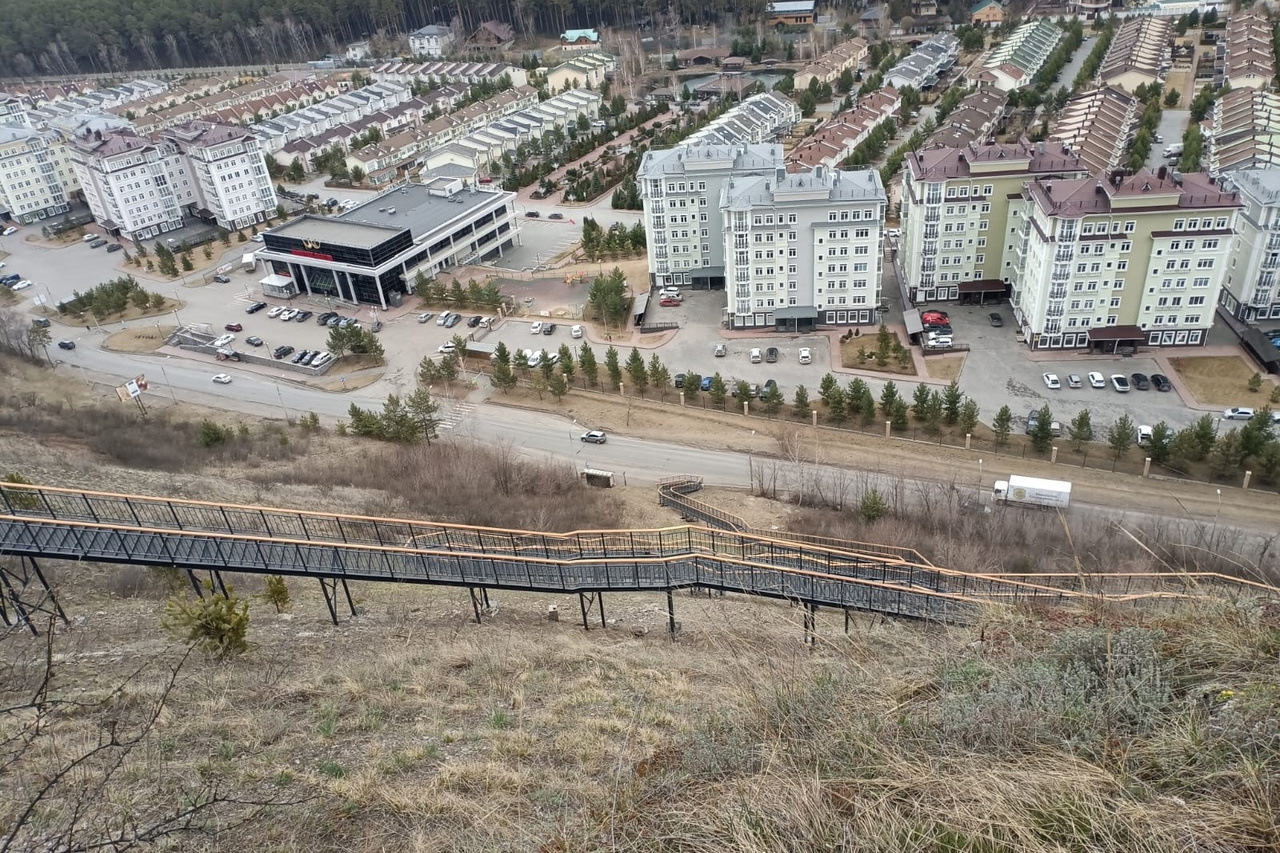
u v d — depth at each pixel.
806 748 24.28
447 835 28.72
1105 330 105.44
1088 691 25.00
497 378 112.19
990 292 118.88
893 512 81.81
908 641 37.12
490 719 37.78
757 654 37.62
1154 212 96.69
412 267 144.00
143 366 128.62
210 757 34.56
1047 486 81.62
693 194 127.69
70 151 178.38
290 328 136.75
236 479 86.75
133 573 58.16
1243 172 111.12
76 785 31.52
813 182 111.56
